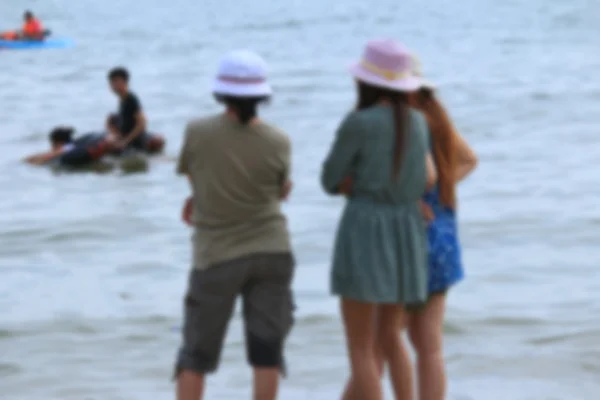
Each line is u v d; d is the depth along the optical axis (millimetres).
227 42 174625
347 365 31109
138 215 54969
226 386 29484
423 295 22891
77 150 70250
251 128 23094
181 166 23516
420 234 22891
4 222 53656
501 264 42719
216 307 23344
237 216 23094
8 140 83812
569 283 39625
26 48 165375
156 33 195000
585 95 98688
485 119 87250
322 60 142125
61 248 48219
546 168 65000
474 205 54844
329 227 50938
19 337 34188
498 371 30203
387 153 22344
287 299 23750
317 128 85375
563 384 29062
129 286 41000
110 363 31703
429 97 23688
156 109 99625
